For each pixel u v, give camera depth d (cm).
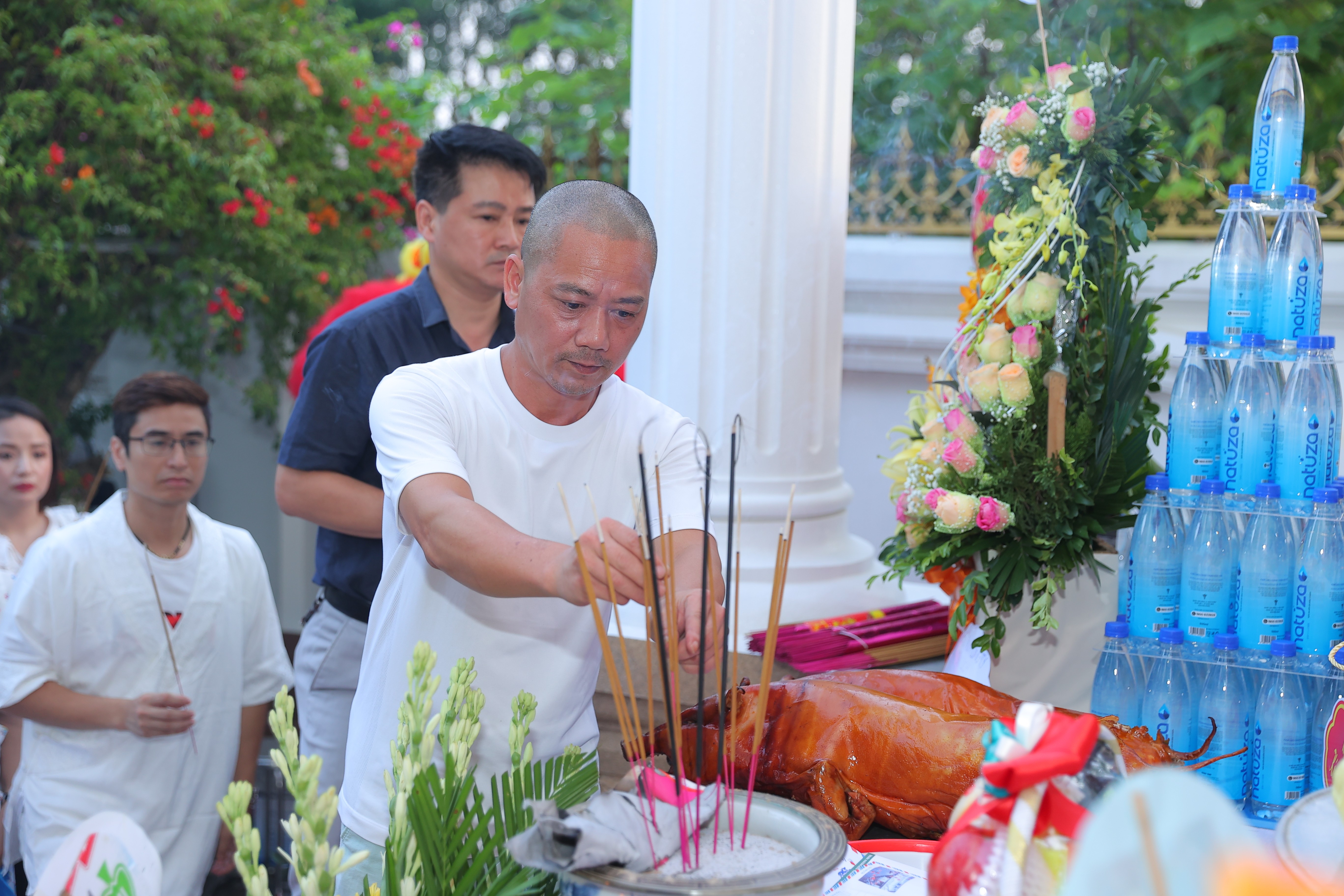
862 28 457
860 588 228
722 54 220
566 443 129
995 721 75
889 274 321
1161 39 400
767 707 121
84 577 229
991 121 165
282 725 81
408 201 493
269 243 438
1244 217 142
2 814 237
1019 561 156
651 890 71
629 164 374
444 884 85
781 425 226
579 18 568
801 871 74
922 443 174
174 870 234
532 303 114
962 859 66
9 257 434
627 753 89
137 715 222
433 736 87
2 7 423
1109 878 51
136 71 420
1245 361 140
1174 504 142
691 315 226
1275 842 75
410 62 629
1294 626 137
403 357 195
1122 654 147
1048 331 160
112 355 512
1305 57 374
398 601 133
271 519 482
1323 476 138
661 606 89
